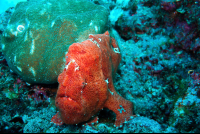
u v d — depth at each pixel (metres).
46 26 0.45
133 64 0.49
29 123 0.38
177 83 0.43
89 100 0.33
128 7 0.56
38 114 0.43
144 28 0.51
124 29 0.54
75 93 0.32
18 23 0.47
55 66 0.41
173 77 0.44
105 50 0.36
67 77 0.32
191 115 0.37
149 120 0.35
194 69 0.42
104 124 0.35
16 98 0.47
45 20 0.46
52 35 0.44
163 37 0.49
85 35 0.43
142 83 0.46
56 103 0.33
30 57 0.43
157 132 0.32
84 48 0.33
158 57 0.47
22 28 0.47
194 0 0.41
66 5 0.49
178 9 0.44
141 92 0.45
